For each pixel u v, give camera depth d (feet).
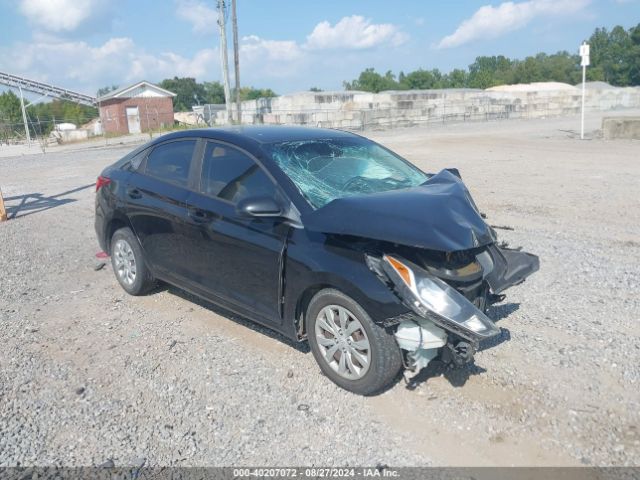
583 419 11.72
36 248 27.12
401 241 11.51
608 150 57.93
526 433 11.37
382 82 298.35
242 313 15.30
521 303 17.69
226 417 12.23
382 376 12.24
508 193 35.68
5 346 16.01
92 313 18.28
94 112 199.31
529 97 148.77
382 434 11.50
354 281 11.98
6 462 10.96
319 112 113.09
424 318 11.62
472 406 12.28
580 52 70.49
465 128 105.19
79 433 11.84
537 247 23.65
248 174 14.82
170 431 11.80
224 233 14.84
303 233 13.14
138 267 18.85
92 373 14.29
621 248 23.27
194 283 16.58
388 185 15.10
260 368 14.21
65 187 47.16
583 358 14.10
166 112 168.55
